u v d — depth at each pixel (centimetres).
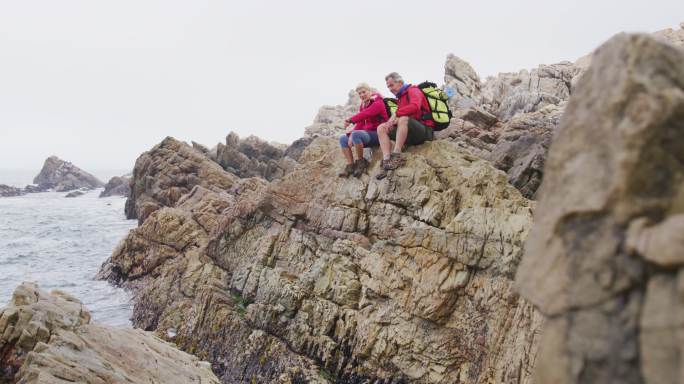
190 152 3052
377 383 814
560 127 250
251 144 3753
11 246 2345
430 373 764
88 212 3878
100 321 1348
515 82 3005
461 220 800
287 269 1098
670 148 197
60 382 507
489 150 1477
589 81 237
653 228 189
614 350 196
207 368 792
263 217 1252
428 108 1006
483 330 732
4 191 5919
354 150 1127
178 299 1293
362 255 941
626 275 198
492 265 754
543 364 222
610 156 208
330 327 912
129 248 1698
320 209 1104
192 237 1602
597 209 208
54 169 7506
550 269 227
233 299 1148
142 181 3195
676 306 179
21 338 595
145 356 683
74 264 1981
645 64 207
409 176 941
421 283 807
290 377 901
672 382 175
